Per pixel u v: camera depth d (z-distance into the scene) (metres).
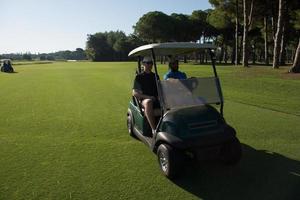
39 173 4.86
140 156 5.51
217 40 59.34
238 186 4.34
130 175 4.74
